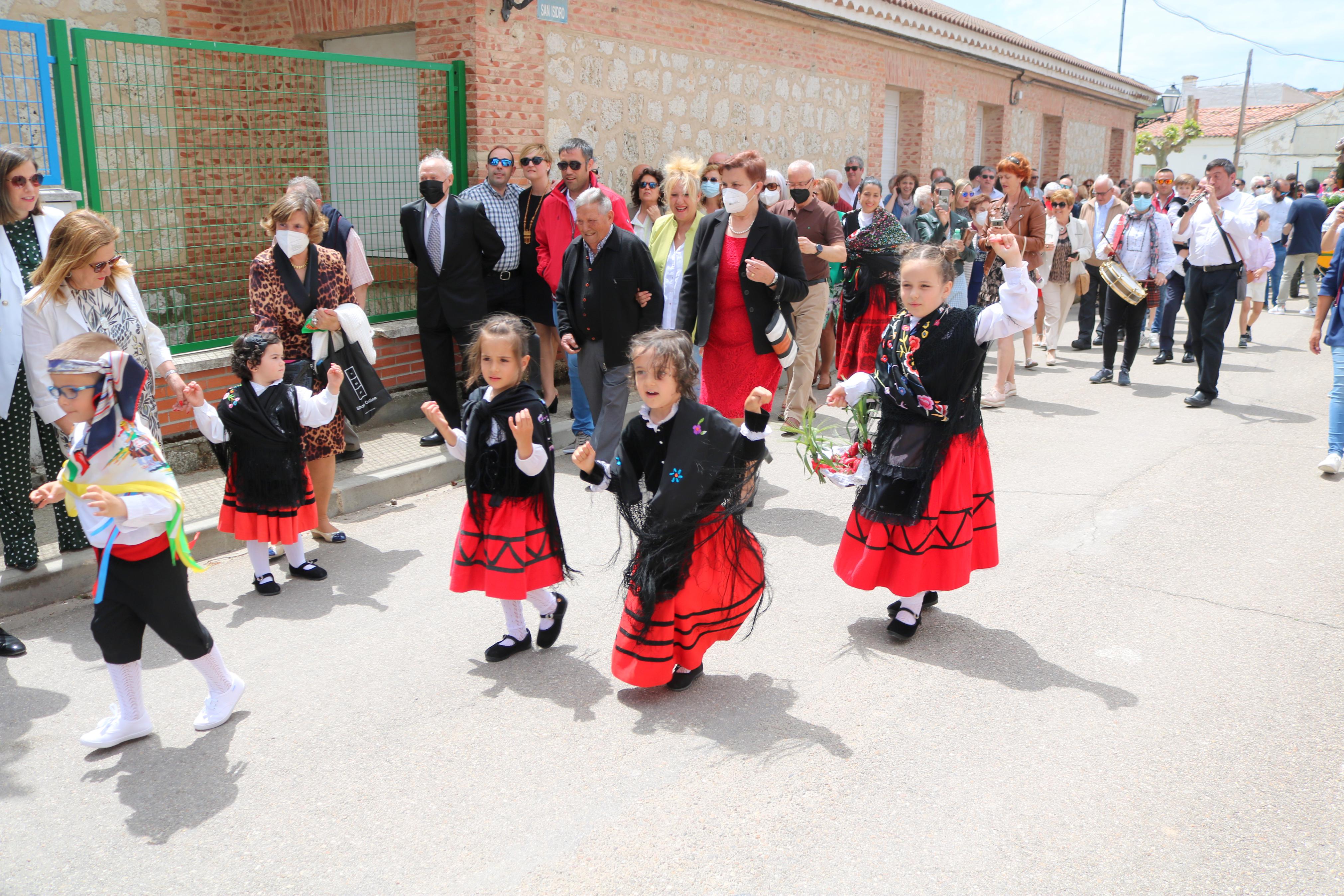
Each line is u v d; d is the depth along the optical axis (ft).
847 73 40.68
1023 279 12.22
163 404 20.52
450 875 9.00
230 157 25.93
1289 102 205.16
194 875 9.09
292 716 11.93
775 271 17.67
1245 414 27.07
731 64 34.27
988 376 33.06
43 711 12.14
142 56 24.63
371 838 9.57
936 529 13.14
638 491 11.99
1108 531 17.93
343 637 14.17
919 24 42.86
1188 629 13.98
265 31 27.76
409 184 25.77
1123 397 29.48
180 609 11.10
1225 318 27.32
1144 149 117.08
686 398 11.59
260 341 14.96
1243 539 17.47
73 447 10.70
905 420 12.98
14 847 9.54
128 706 11.28
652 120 31.27
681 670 12.48
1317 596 15.03
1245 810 9.78
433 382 23.11
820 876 8.87
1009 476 21.40
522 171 25.75
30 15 23.25
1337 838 9.32
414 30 26.37
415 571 16.70
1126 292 29.96
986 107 54.24
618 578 16.30
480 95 25.16
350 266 21.06
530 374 27.43
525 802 10.11
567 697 12.38
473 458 12.73
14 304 14.40
